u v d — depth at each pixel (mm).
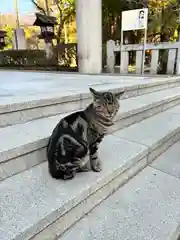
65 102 2145
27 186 1227
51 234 1065
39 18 7566
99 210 1295
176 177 1675
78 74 5324
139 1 7172
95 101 1202
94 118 1213
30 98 1938
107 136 2021
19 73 5930
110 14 7926
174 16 6188
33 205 1071
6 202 1087
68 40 12172
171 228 1160
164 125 2375
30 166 1430
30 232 945
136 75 4773
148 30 6613
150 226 1169
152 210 1296
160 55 5055
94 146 1339
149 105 2615
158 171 1765
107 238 1084
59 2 11141
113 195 1445
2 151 1244
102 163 1503
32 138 1463
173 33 6516
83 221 1206
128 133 2121
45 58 7590
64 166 1246
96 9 5016
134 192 1478
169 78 4020
